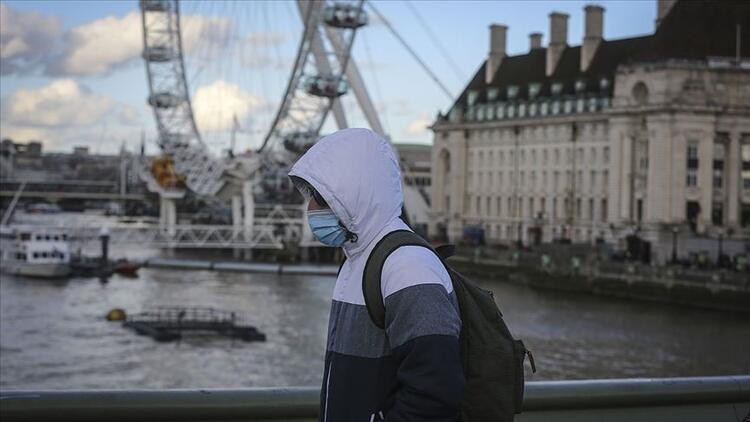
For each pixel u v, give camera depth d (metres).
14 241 99.31
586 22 121.69
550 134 120.75
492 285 98.06
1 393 5.85
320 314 67.25
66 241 99.25
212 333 57.16
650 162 100.44
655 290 83.50
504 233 127.94
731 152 99.44
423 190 157.00
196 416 6.11
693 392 7.04
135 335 57.03
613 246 103.50
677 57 99.56
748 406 7.20
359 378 4.61
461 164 135.75
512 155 127.25
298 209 132.75
